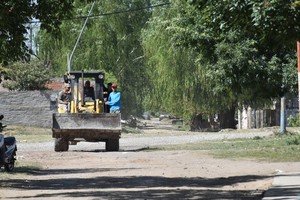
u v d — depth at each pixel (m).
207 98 74.50
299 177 23.73
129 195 19.98
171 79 74.38
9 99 71.88
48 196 19.91
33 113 72.00
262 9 19.16
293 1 18.89
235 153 35.75
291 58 40.91
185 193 20.47
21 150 42.88
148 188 21.95
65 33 80.44
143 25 84.94
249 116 87.25
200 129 84.94
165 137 59.62
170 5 69.69
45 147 46.47
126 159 34.06
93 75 43.66
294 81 41.25
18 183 23.72
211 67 42.16
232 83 41.69
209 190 21.31
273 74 41.12
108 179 24.92
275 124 85.12
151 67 81.62
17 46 23.17
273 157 33.03
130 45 84.88
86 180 24.66
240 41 40.72
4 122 71.25
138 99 88.38
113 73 83.62
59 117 41.12
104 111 43.38
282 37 20.05
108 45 82.38
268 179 24.02
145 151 40.47
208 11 21.83
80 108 43.09
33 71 79.44
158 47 73.44
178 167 29.30
